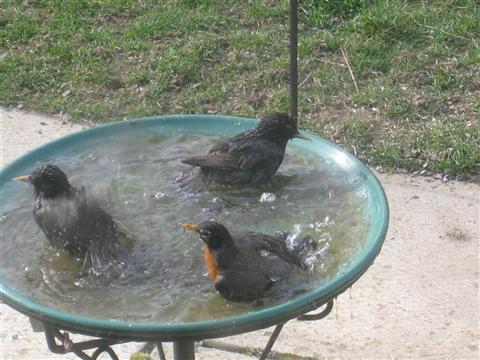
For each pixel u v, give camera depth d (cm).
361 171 470
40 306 343
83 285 390
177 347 440
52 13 982
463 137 754
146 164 500
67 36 939
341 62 869
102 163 493
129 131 512
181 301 377
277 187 483
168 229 443
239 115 806
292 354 556
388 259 636
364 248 386
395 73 845
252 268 377
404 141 756
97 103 837
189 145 513
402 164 734
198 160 487
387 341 565
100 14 973
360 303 596
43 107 843
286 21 940
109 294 383
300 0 956
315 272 390
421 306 593
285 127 500
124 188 477
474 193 704
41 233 430
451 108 800
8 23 966
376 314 587
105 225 419
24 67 894
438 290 606
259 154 489
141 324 329
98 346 402
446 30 898
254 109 815
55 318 337
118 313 369
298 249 405
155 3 985
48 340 393
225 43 908
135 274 398
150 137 516
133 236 434
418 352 555
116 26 956
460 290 606
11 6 999
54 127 816
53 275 397
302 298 342
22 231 431
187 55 886
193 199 475
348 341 565
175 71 866
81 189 431
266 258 386
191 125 522
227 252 377
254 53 888
